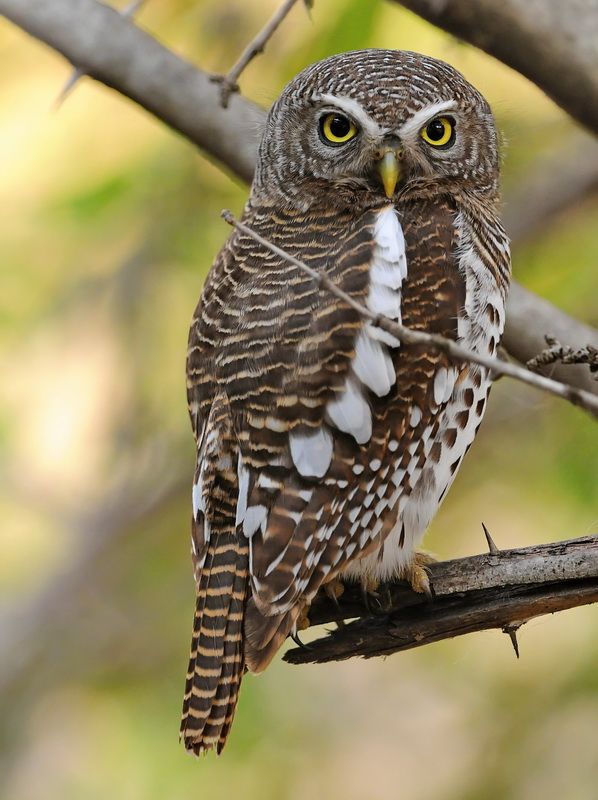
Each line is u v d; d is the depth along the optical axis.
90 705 13.82
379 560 7.57
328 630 7.72
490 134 8.66
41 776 13.58
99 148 12.98
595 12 7.50
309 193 8.33
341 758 13.07
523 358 8.69
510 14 7.43
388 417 7.50
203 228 12.94
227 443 7.45
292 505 7.33
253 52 8.09
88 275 13.26
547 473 12.30
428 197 8.30
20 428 13.96
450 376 7.70
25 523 14.24
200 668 7.32
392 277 7.68
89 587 14.09
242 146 8.85
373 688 13.45
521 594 7.23
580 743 12.25
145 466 13.94
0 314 13.18
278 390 7.40
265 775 12.62
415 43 11.66
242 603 7.34
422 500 7.79
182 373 13.36
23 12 8.85
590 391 8.41
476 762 12.51
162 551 14.20
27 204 13.10
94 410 14.06
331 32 10.94
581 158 13.30
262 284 7.72
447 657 12.91
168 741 12.88
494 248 8.40
